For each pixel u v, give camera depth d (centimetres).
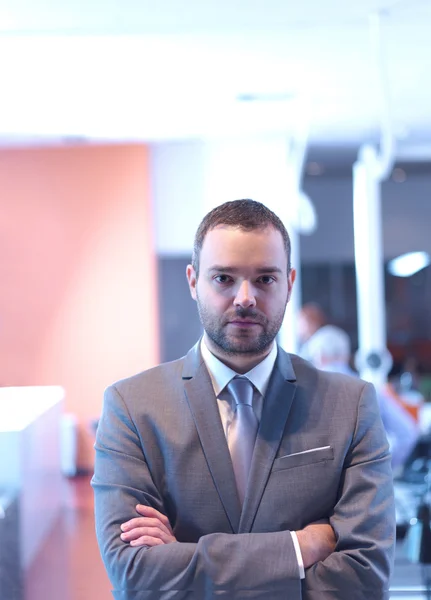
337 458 150
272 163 763
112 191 729
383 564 145
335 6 425
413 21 451
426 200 888
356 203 795
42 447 240
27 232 727
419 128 729
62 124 664
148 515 148
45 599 214
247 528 146
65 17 427
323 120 694
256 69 541
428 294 905
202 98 607
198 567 141
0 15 420
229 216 146
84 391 724
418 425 538
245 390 153
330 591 142
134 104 613
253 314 143
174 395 156
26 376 725
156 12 425
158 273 786
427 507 277
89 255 727
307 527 148
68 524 351
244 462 150
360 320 791
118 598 147
